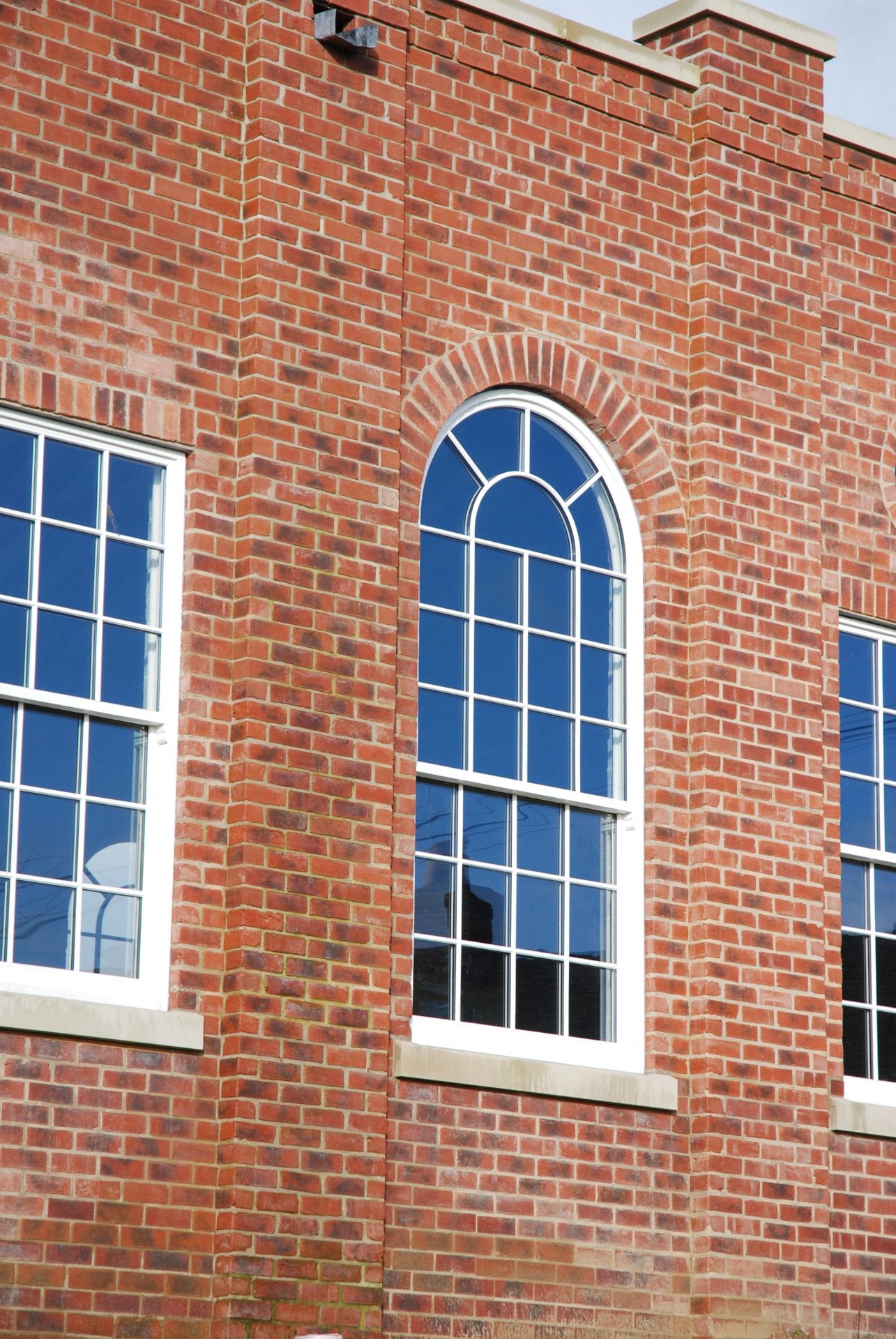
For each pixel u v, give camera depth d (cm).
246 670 1191
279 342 1234
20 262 1158
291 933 1179
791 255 1498
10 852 1122
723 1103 1341
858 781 1512
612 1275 1283
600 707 1378
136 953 1155
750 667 1416
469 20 1373
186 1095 1141
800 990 1396
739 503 1433
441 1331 1208
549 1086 1274
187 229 1225
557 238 1391
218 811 1182
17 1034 1088
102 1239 1097
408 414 1302
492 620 1339
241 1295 1121
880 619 1526
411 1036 1240
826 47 1548
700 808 1376
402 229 1307
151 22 1227
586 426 1399
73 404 1167
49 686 1148
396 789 1256
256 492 1212
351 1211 1172
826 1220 1375
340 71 1288
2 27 1167
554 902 1333
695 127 1473
